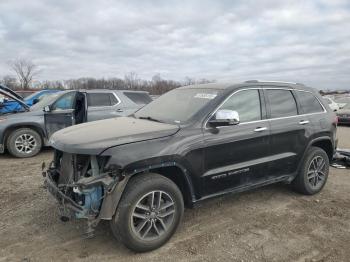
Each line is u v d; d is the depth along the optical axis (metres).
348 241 3.96
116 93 9.60
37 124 8.45
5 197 5.28
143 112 4.98
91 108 9.04
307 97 5.57
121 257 3.57
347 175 6.77
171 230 3.79
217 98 4.38
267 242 3.92
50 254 3.62
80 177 3.64
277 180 4.99
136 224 3.62
